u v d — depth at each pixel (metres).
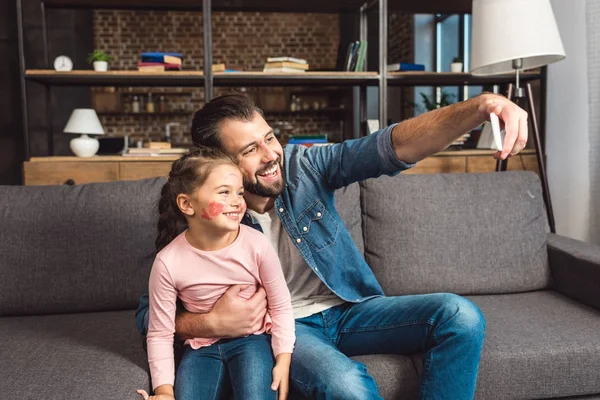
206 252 1.21
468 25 6.00
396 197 1.82
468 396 1.20
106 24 7.93
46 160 3.21
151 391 1.23
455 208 1.83
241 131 1.28
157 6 3.68
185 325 1.24
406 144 1.28
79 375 1.19
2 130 3.87
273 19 8.16
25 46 3.78
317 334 1.34
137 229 1.66
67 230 1.64
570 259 1.76
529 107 2.80
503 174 1.95
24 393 1.10
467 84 3.74
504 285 1.80
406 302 1.34
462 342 1.20
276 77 3.30
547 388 1.34
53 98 5.00
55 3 3.62
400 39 7.20
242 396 1.11
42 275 1.62
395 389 1.28
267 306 1.27
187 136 7.91
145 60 3.32
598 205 2.83
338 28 8.25
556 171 3.14
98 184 1.73
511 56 2.38
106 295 1.64
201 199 1.16
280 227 1.43
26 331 1.47
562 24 3.00
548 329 1.45
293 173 1.44
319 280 1.43
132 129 7.84
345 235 1.46
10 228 1.62
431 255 1.78
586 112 2.89
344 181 1.42
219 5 3.65
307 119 8.03
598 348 1.36
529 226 1.87
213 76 3.29
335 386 1.09
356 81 3.54
